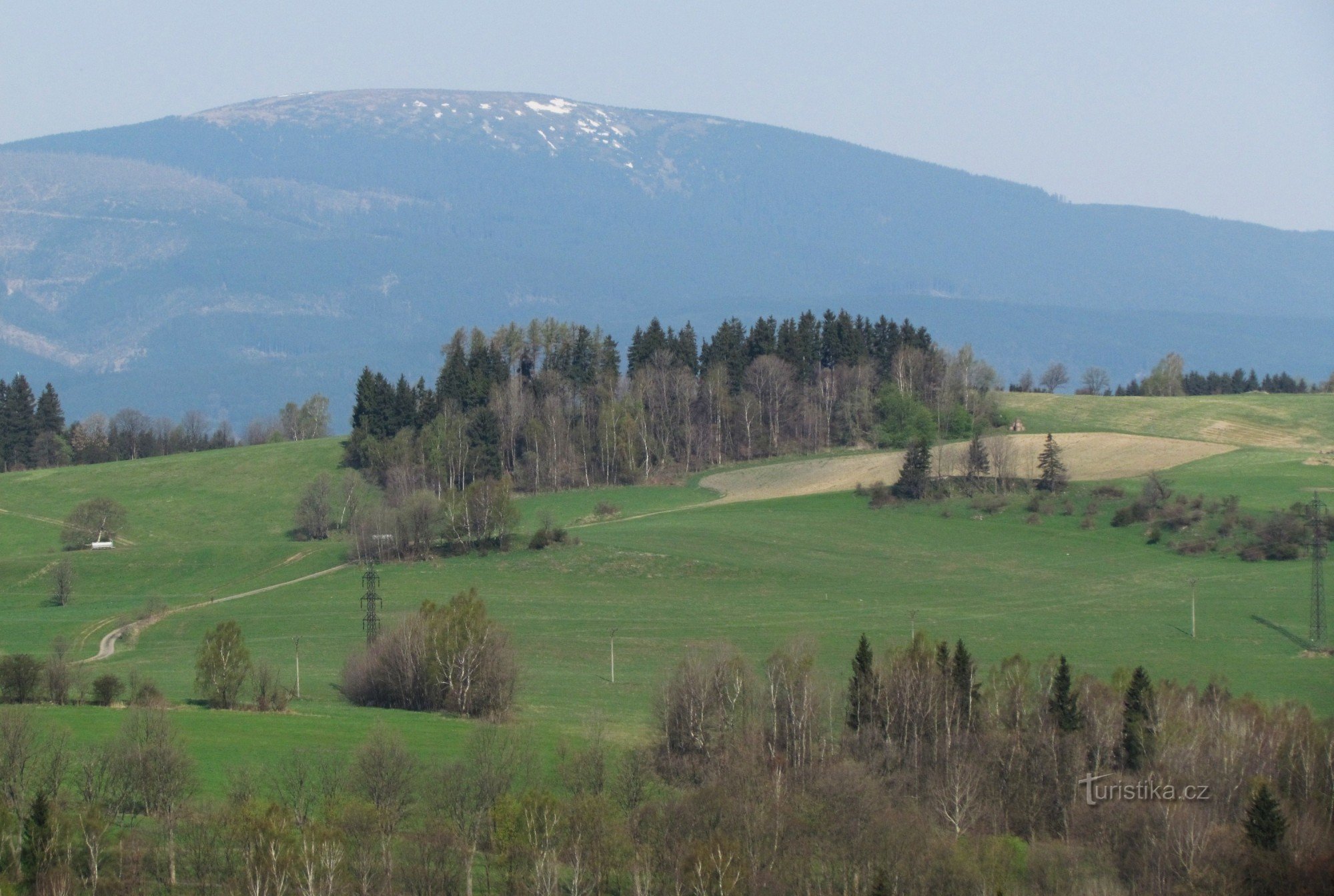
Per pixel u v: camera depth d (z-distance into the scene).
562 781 159.38
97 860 129.38
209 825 135.62
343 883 128.75
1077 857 145.12
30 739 149.12
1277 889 137.12
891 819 146.75
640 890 130.75
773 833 141.88
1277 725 167.00
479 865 138.12
